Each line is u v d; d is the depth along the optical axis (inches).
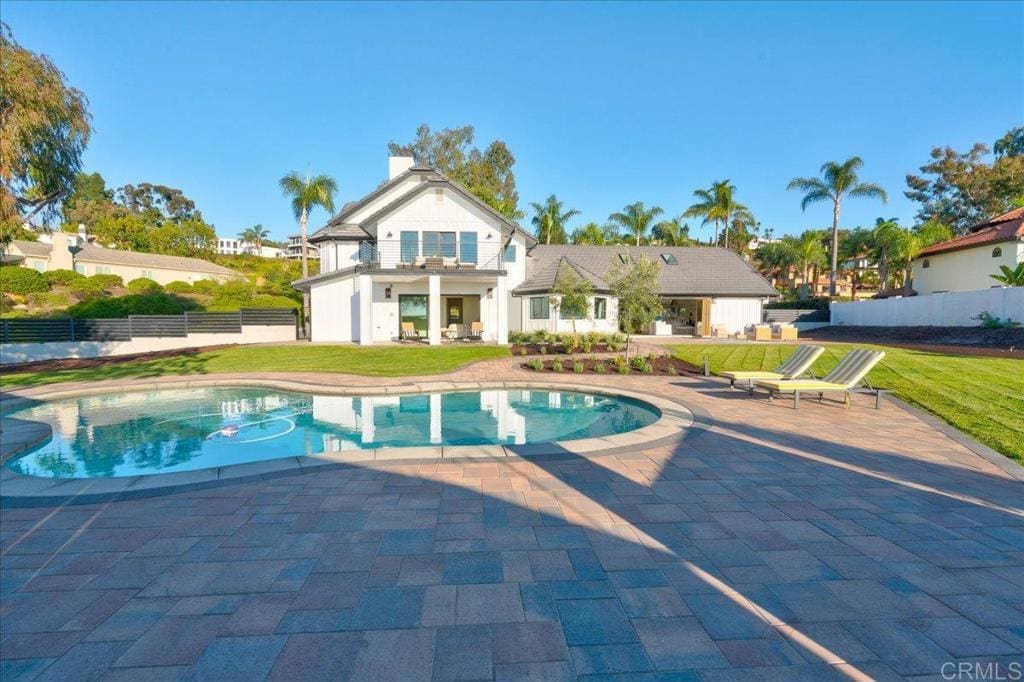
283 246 4151.1
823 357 638.5
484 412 430.9
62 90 639.8
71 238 1770.4
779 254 2166.6
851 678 93.5
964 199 1514.5
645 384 490.6
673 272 1246.3
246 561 141.6
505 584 127.6
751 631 107.8
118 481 208.7
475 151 1839.3
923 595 121.8
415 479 210.4
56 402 474.9
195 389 526.9
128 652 103.2
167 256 2028.8
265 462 231.6
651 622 111.1
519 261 1114.7
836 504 181.0
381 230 959.0
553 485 202.5
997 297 814.5
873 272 2326.5
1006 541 150.7
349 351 778.2
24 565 141.6
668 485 202.1
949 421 309.1
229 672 96.5
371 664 98.1
